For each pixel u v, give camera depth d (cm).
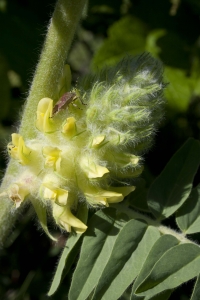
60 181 26
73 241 27
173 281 26
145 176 35
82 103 27
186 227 28
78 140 26
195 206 28
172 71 40
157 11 40
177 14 40
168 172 28
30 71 40
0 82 40
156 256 26
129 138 26
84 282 26
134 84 26
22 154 27
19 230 38
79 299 26
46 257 40
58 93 28
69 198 27
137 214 28
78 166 26
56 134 27
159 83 27
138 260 26
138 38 40
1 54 40
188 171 28
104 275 26
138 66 27
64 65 28
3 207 29
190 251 26
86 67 44
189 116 40
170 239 27
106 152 26
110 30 40
